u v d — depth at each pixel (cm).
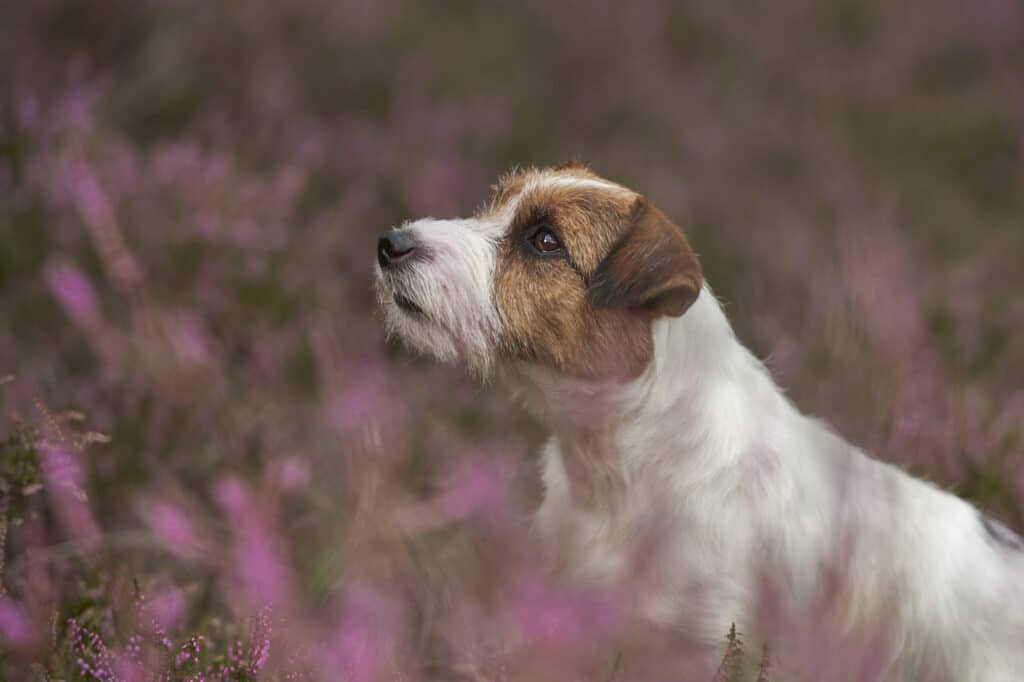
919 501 741
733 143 1742
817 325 1104
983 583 716
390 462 835
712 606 669
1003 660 706
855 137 1864
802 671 675
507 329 708
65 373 977
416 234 734
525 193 730
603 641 664
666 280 665
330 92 1619
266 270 1108
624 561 688
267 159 1363
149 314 950
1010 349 1183
